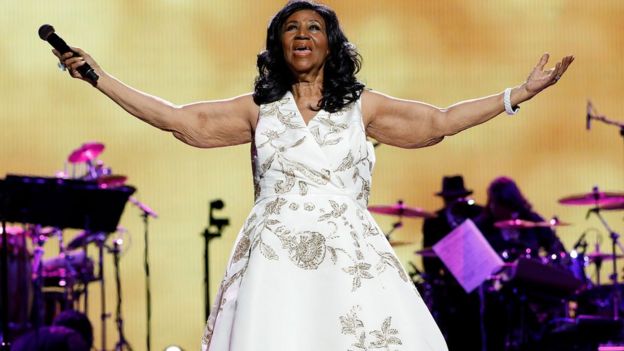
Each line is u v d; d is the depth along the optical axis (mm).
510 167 28703
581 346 21688
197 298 28609
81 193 18234
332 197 8625
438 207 28781
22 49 28406
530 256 23000
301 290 8383
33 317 24500
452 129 9102
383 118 9164
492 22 28641
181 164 28703
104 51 28469
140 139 28656
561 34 28562
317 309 8336
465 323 22062
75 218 18391
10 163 28312
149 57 28547
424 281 23219
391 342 8375
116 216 18703
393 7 28656
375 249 8695
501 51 28641
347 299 8336
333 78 8984
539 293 21234
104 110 28594
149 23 28562
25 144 28359
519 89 8992
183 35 28609
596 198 24594
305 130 8742
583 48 28547
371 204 28828
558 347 21672
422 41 28688
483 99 9102
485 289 21891
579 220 28594
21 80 28453
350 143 8750
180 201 28641
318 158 8648
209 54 28656
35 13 28453
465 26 28641
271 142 8750
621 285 23219
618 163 28469
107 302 28609
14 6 28375
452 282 22250
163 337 28703
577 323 21578
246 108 9133
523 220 23266
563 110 28641
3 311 15922
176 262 28641
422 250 23031
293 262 8438
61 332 18453
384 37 28688
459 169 28828
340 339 8266
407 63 28641
